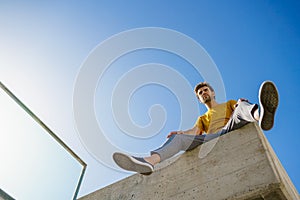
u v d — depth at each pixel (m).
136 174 2.51
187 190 2.05
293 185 2.32
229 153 2.10
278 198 1.75
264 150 1.95
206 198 1.91
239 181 1.87
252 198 1.79
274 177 1.75
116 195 2.44
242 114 2.39
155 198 2.17
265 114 2.27
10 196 1.57
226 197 1.83
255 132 2.12
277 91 2.25
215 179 1.99
